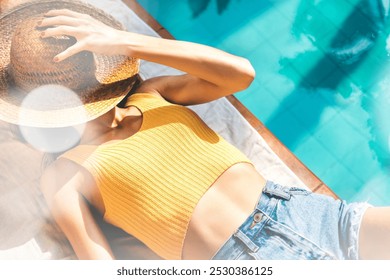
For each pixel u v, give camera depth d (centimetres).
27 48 151
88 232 165
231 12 313
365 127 286
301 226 161
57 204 164
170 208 162
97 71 169
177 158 166
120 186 162
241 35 308
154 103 175
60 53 149
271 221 160
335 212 166
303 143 282
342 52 304
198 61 169
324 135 284
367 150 281
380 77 298
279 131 285
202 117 240
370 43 306
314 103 291
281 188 171
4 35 164
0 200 201
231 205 165
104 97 165
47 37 153
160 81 187
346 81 297
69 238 166
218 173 165
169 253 166
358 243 162
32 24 156
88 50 160
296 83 296
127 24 259
